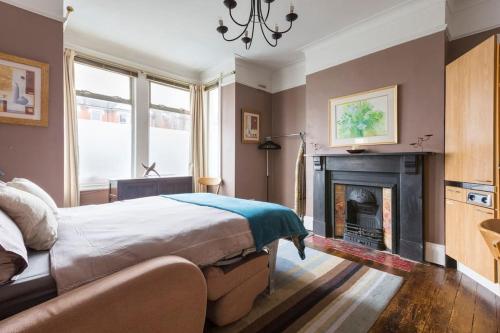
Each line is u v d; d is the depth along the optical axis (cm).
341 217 346
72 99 329
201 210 200
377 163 298
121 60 385
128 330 78
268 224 191
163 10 286
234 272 161
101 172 377
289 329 157
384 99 294
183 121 471
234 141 423
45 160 237
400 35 282
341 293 199
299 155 406
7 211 113
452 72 239
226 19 304
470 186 218
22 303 88
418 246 262
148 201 247
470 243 216
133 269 86
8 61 216
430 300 188
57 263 102
